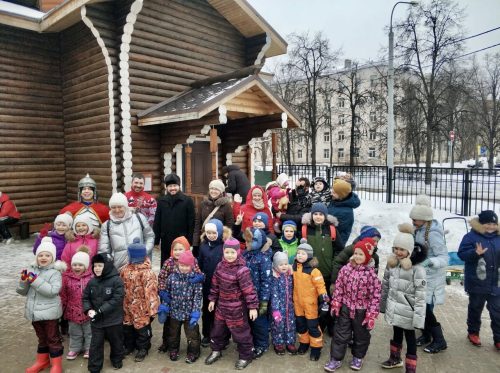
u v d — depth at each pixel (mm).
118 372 3598
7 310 5070
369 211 10352
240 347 3703
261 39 10875
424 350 4012
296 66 25375
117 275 3568
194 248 4664
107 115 8445
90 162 9109
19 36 9336
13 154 9312
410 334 3504
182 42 9461
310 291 3836
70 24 9039
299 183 5191
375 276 3586
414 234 4055
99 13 8148
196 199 8250
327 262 4195
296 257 3926
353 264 3662
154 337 4371
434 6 18375
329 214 4637
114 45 8391
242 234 4438
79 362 3818
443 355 3932
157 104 8820
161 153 8969
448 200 12961
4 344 4168
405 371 3625
